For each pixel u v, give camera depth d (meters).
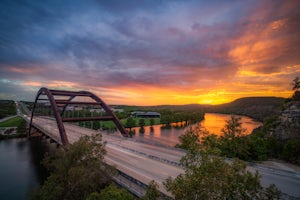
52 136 65.06
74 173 22.56
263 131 64.50
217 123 170.62
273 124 60.31
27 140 95.56
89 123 125.50
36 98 89.44
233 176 12.48
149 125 149.50
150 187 14.44
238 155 43.59
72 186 23.59
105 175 27.03
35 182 46.34
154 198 14.00
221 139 44.09
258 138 46.31
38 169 55.00
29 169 54.97
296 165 39.56
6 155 69.12
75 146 25.98
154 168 31.98
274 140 49.12
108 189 21.09
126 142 56.84
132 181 26.27
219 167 11.91
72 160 25.58
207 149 13.06
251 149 44.56
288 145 43.38
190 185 11.63
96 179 25.19
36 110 168.12
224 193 12.25
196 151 13.27
